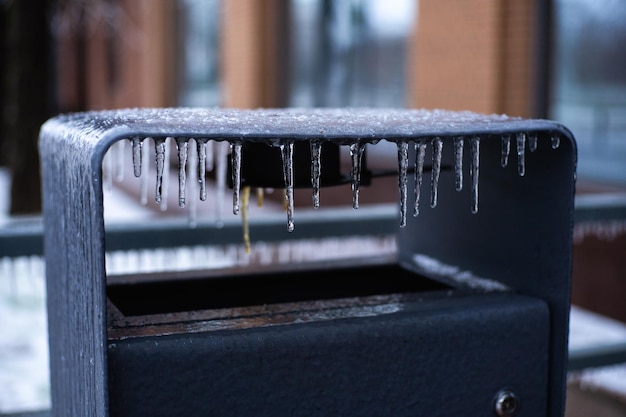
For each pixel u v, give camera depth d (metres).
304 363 1.41
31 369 4.61
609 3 5.98
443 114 1.77
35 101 8.09
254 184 1.62
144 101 13.73
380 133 1.36
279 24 9.64
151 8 13.06
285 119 1.49
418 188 1.44
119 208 11.05
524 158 1.62
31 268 2.84
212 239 2.40
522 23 6.45
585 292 6.04
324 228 2.55
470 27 6.71
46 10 8.13
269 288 1.94
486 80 6.57
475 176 1.46
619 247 5.69
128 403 1.32
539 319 1.61
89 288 1.35
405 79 7.71
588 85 6.19
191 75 12.20
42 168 1.93
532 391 1.62
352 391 1.45
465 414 1.55
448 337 1.52
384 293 2.04
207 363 1.35
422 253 2.08
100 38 16.47
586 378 4.28
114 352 1.30
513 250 1.75
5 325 5.40
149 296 1.82
